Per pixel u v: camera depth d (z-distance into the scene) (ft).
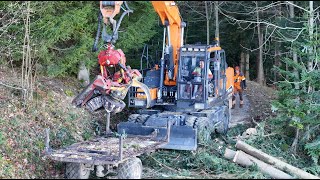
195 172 32.94
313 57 40.98
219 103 46.50
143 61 57.26
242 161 34.17
